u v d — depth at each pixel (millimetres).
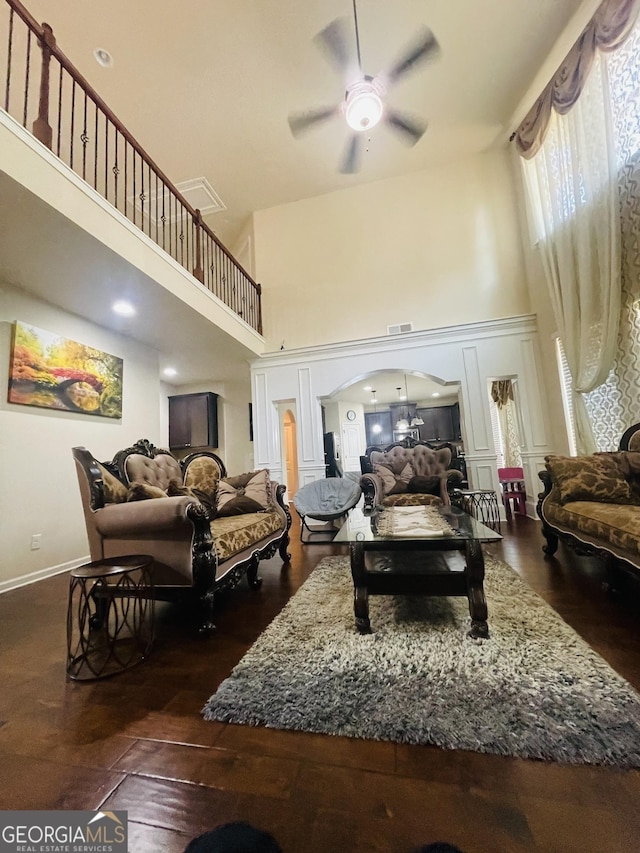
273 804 933
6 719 1305
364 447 10617
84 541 3691
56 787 1011
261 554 2693
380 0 3271
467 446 4832
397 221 5508
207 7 3234
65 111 3994
